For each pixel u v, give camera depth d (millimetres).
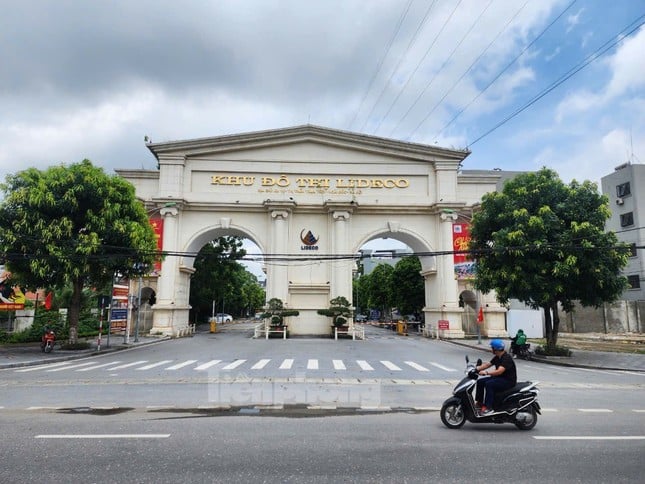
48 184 21344
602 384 13531
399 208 35469
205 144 35281
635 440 7020
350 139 36000
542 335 33156
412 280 46375
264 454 6145
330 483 5125
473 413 7684
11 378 13812
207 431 7348
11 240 20578
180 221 34844
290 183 35781
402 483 5145
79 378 13734
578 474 5480
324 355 21109
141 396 10586
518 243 21219
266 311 32375
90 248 20875
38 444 6551
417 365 17641
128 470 5496
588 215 21281
